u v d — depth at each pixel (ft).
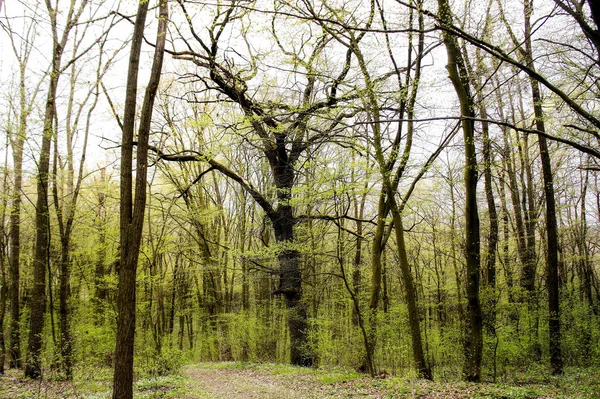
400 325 50.19
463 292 59.11
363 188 42.22
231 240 88.53
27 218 58.90
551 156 56.39
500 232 65.92
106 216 57.26
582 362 54.70
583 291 77.51
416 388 30.83
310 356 53.83
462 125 35.55
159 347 47.67
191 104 68.13
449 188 64.64
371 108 39.29
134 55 27.20
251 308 77.51
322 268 66.64
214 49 48.32
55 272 54.13
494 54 20.04
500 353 45.60
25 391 34.81
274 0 27.14
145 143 26.84
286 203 50.85
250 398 33.81
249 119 44.27
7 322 65.00
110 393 34.22
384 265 67.26
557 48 35.63
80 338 45.09
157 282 52.34
